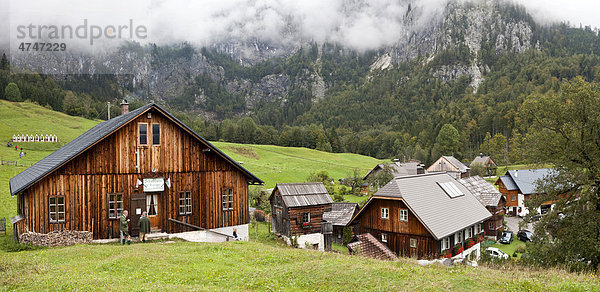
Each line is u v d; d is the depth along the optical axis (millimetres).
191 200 29547
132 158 27531
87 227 25953
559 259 31266
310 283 14242
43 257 19047
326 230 42562
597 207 32531
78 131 128375
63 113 169625
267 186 79875
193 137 29828
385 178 80438
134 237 27234
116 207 26906
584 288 12867
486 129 180000
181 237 28625
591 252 30000
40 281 14070
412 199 34094
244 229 32031
